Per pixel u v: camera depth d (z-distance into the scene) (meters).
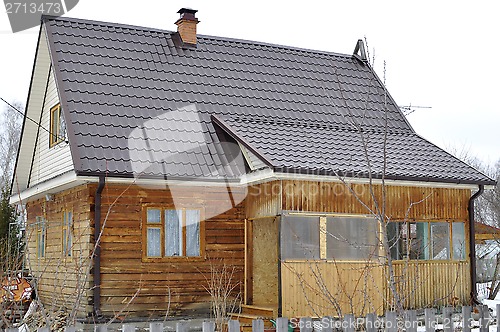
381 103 28.66
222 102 25.53
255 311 21.86
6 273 16.20
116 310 21.11
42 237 27.36
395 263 22.39
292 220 20.94
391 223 22.62
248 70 27.83
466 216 24.12
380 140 25.52
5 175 54.38
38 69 26.84
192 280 22.33
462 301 23.66
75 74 24.22
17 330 10.16
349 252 21.56
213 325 11.05
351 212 21.75
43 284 26.25
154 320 21.56
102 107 23.28
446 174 23.11
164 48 27.31
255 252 23.11
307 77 28.62
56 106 25.64
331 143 23.78
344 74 29.73
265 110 25.83
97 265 20.97
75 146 21.23
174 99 24.88
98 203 21.09
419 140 26.75
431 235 23.34
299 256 20.91
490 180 23.72
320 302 20.86
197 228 22.69
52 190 24.81
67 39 25.61
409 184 22.41
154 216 22.14
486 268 34.38
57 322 16.22
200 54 27.78
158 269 21.91
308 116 26.25
